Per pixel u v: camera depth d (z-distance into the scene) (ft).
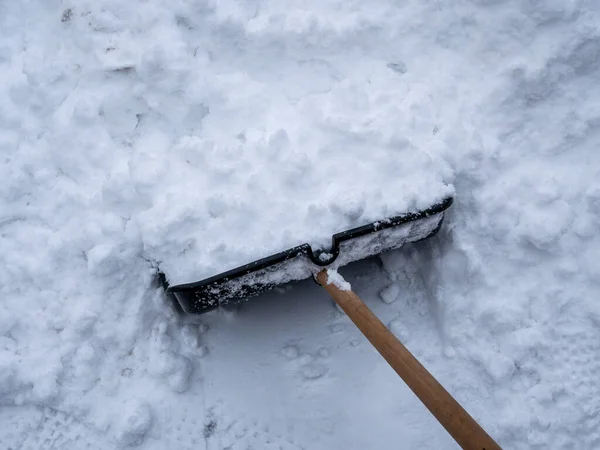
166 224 4.66
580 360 5.06
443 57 5.66
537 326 5.14
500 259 5.32
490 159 5.36
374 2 5.66
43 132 5.53
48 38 5.81
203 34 5.50
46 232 5.32
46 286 5.24
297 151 4.95
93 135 5.37
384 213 4.63
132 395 5.22
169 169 5.00
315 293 5.71
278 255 4.41
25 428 5.09
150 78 5.30
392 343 4.00
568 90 5.47
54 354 5.17
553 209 5.23
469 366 5.27
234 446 5.06
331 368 5.38
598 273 5.13
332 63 5.61
